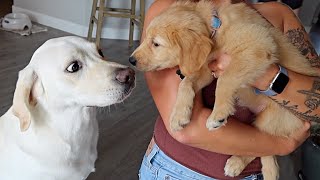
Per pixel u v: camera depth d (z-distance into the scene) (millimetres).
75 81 1352
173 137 1145
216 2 1289
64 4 4922
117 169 2479
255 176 1295
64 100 1366
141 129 2953
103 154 2609
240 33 1148
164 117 1163
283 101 1112
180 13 1202
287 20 1449
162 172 1235
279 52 1201
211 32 1174
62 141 1418
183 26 1162
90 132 1539
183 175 1202
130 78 1403
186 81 1149
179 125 1101
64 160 1440
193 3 1272
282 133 1206
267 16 1435
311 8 5020
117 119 3039
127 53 4449
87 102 1381
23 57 3914
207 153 1177
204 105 1204
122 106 3227
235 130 1105
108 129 2896
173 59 1190
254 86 1141
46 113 1379
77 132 1455
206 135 1099
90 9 4797
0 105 2926
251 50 1128
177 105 1123
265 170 1314
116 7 4824
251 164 1270
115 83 1369
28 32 4672
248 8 1266
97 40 4465
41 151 1390
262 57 1114
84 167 1568
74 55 1343
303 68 1214
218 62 1175
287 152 1183
